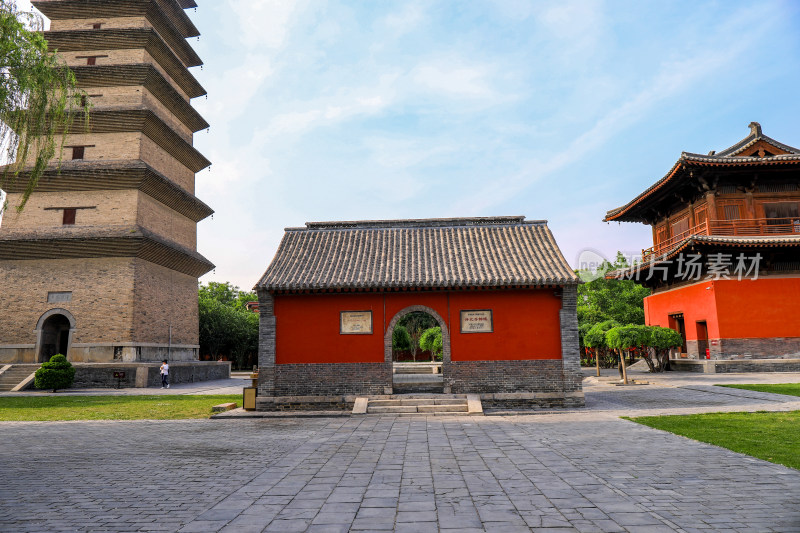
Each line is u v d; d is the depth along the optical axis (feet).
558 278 52.90
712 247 86.12
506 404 53.06
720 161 85.51
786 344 86.22
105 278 97.25
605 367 129.59
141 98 105.40
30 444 36.76
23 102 41.16
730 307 87.92
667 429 37.93
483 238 63.67
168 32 117.29
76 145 102.83
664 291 109.91
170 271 110.11
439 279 53.62
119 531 18.58
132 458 31.58
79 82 105.40
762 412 44.42
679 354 103.86
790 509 19.74
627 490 22.62
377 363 54.19
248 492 23.52
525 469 26.94
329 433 40.14
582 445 33.01
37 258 98.32
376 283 53.06
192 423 47.11
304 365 54.44
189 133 124.77
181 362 107.96
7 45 39.50
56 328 102.17
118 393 78.43
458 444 34.47
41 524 19.48
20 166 43.09
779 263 89.25
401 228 67.00
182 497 22.88
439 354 110.63
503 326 54.49
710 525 18.07
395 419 47.03
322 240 64.54
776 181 92.68
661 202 108.37
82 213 99.76
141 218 101.09
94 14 110.93
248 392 53.88
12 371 90.94
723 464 27.20
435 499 21.84
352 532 18.02
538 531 17.72
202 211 119.44
